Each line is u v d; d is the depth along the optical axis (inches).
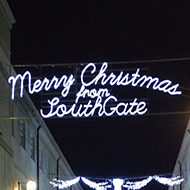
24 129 1302.9
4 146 1053.8
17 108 1211.9
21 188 1237.1
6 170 1071.6
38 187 1430.9
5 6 1091.3
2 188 1030.4
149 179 1581.0
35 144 1453.0
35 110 1400.1
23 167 1267.2
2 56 1054.4
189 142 1679.4
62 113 844.6
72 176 2247.8
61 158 1918.1
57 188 1841.8
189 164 1736.0
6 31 1122.7
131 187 1497.3
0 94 1045.8
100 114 842.8
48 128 1689.2
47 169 1657.2
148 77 845.2
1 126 1044.5
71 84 843.4
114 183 1487.5
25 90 1242.0
